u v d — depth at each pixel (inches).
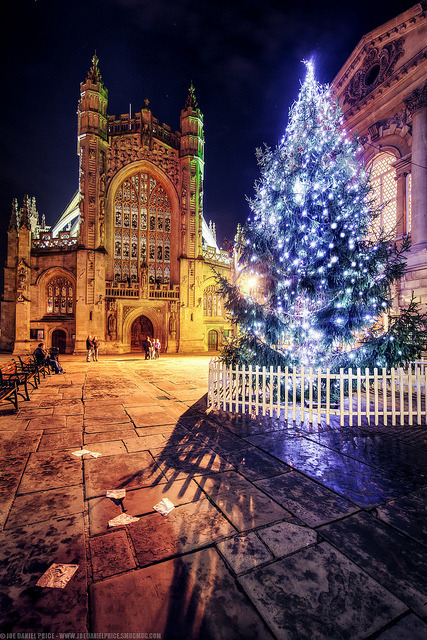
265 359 313.1
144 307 1206.9
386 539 110.9
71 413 280.7
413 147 500.1
